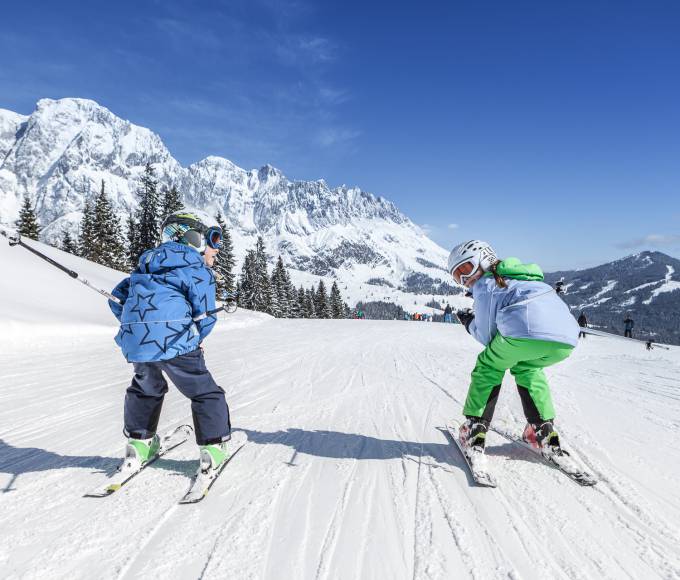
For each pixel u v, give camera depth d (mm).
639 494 2461
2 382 5645
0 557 1827
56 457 2988
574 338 2625
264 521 2139
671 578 1725
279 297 62188
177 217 2727
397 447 3232
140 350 2459
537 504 2338
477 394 2865
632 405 4633
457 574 1738
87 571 1740
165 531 2041
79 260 22438
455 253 2867
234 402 4660
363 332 16156
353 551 1890
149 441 2717
